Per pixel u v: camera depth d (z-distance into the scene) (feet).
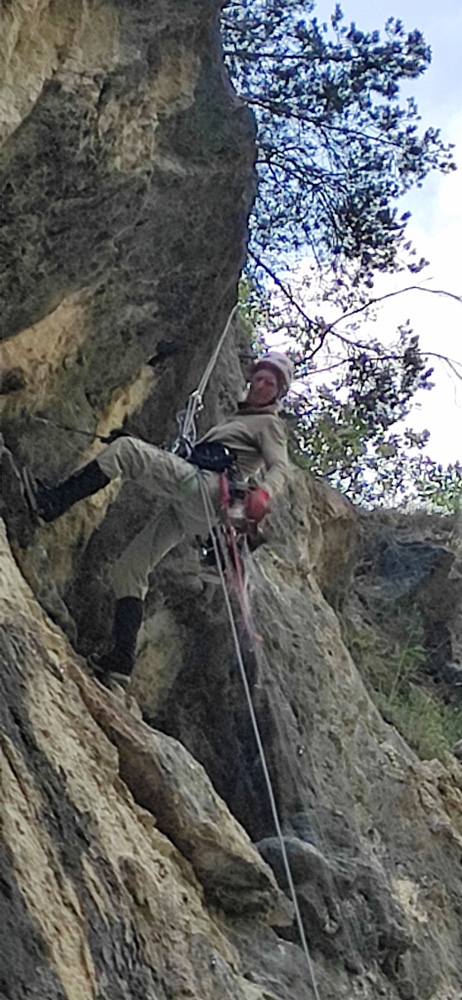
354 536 44.34
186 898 21.40
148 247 25.18
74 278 24.30
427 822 34.65
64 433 24.95
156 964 19.15
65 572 25.03
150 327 25.81
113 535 25.75
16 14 22.56
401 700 44.21
